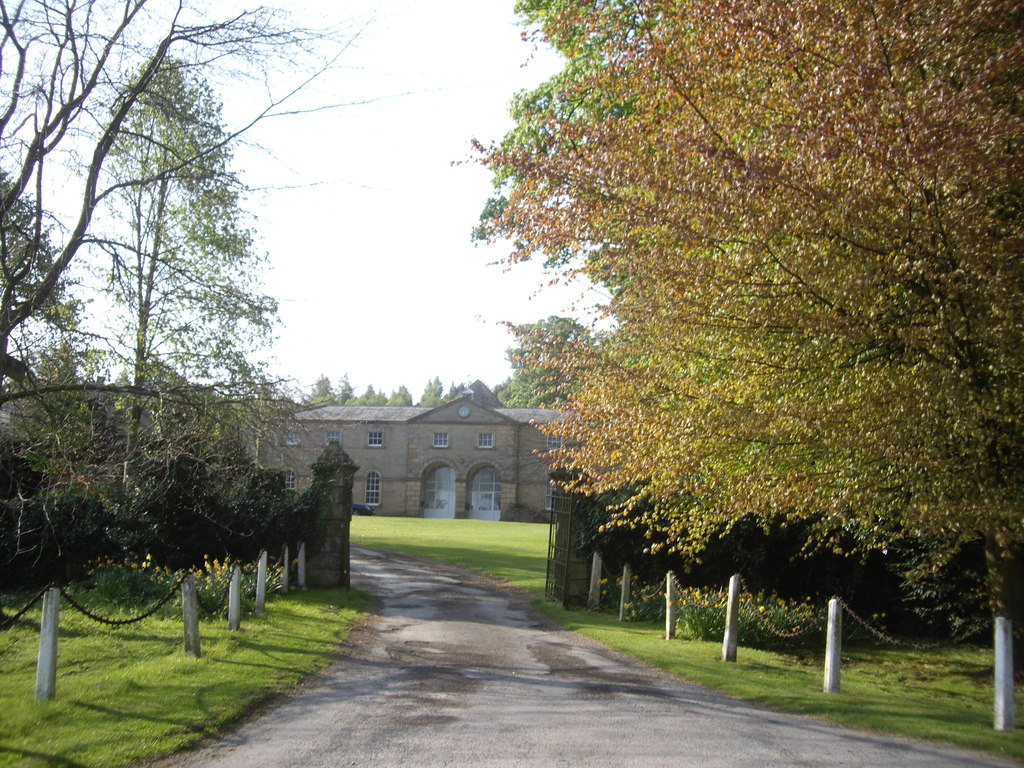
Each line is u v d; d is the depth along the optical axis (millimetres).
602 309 10797
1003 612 9922
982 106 7570
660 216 8711
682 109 9500
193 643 9094
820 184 8062
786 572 15102
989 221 7754
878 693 8883
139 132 12195
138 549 15484
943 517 7895
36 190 10109
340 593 16266
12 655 8719
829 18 8266
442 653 10531
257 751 5887
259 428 11453
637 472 9906
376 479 58906
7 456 13023
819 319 8039
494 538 35688
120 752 5621
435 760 5691
